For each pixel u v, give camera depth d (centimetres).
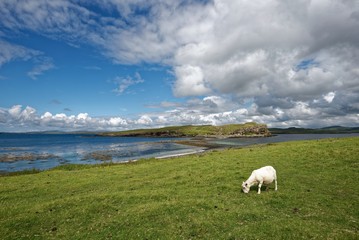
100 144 15588
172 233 1358
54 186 2791
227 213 1561
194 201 1786
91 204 1867
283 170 2819
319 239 1203
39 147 12938
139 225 1473
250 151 4422
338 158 3097
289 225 1352
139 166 3962
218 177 2647
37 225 1580
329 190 2031
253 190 2141
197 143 14125
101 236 1365
